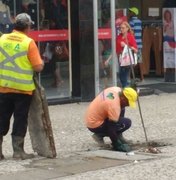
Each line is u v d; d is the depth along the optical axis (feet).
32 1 65.82
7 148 45.27
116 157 41.88
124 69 71.51
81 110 64.23
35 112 41.09
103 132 44.86
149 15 88.22
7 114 40.88
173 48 84.74
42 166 39.11
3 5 63.16
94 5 68.23
